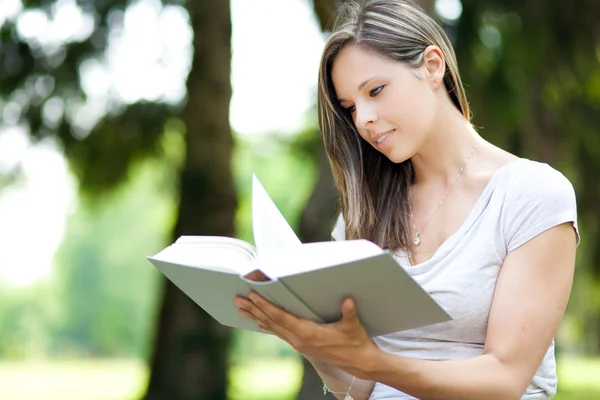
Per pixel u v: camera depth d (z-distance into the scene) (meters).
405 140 2.66
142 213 52.47
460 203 2.72
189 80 12.00
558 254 2.51
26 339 56.16
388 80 2.63
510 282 2.50
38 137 12.91
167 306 11.91
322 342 2.25
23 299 56.00
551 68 11.26
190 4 12.19
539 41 10.70
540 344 2.46
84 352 56.84
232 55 12.18
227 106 12.02
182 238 2.49
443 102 2.76
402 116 2.64
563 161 14.57
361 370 2.30
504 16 10.83
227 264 2.34
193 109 11.91
